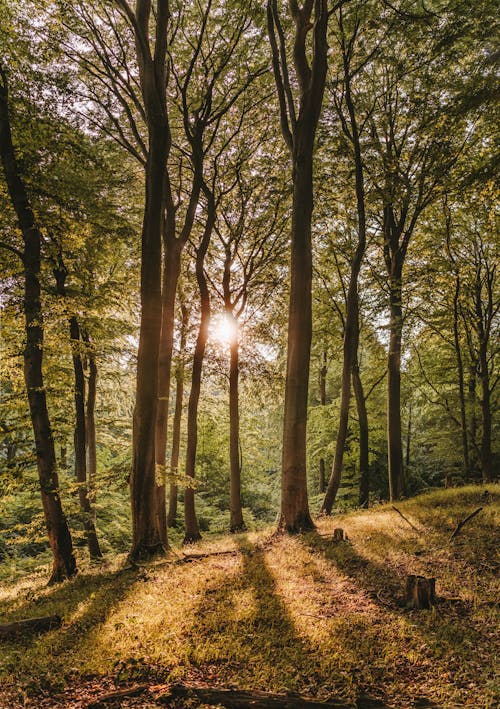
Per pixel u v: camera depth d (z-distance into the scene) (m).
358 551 9.80
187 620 7.10
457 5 14.81
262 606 7.45
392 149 20.03
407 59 17.41
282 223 22.47
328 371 34.78
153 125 12.95
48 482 12.67
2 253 13.77
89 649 6.40
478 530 10.02
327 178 19.38
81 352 15.72
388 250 21.28
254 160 21.61
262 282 23.20
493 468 25.98
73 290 16.23
